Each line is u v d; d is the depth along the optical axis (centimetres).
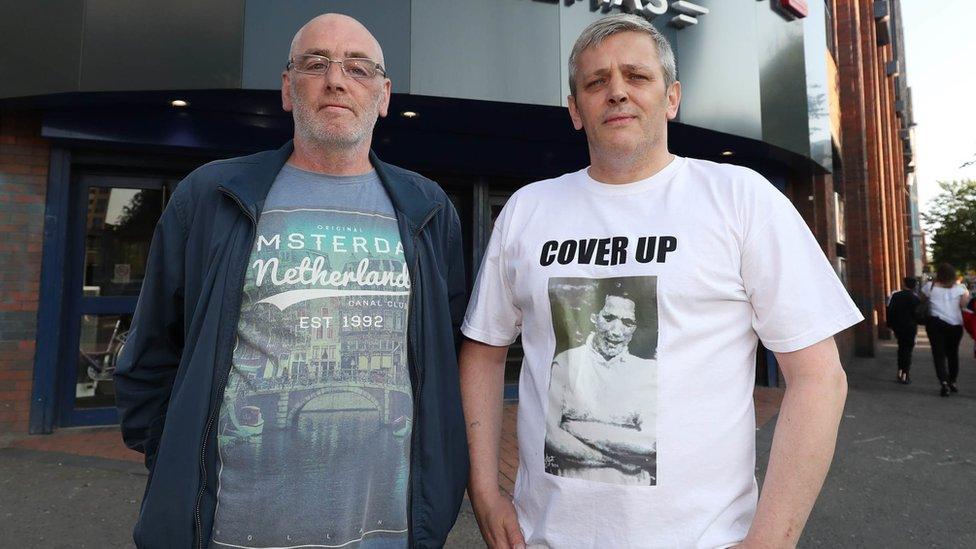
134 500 352
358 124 161
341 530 138
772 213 128
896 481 410
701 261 128
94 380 523
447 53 466
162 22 436
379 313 150
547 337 141
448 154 598
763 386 729
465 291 186
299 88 161
